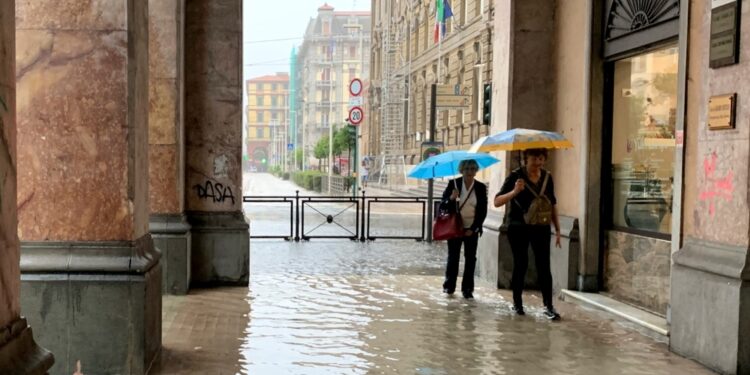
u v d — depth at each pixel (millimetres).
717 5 5320
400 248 13648
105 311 4742
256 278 9586
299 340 6023
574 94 8336
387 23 52781
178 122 8148
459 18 34281
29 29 4723
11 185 2627
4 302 2545
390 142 49219
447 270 8469
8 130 2590
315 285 9031
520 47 8953
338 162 54844
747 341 4941
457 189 8148
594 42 7898
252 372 5031
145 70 5254
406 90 46438
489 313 7336
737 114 5121
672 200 6707
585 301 7664
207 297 8062
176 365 5172
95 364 4758
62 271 4719
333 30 98938
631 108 7617
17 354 2586
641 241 7230
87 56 4746
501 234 8922
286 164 111938
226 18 8859
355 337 6176
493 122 9680
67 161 4758
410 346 5883
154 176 8125
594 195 8008
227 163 8906
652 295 7012
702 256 5441
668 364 5422
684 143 6086
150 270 4996
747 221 5016
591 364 5414
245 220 9023
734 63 5133
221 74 8867
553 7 8953
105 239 4801
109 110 4770
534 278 8914
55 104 4750
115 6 4750
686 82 6062
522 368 5270
